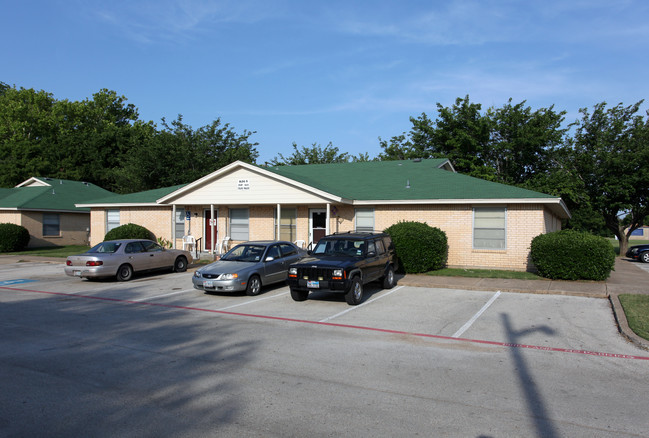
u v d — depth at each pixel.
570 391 5.69
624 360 7.00
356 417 4.92
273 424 4.75
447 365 6.74
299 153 47.00
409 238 16.00
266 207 21.84
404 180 21.12
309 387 5.84
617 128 29.81
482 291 13.20
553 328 8.96
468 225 17.81
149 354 7.35
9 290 14.30
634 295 11.47
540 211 16.78
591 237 14.27
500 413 5.02
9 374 6.39
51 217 33.00
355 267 11.34
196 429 4.65
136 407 5.22
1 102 56.16
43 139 48.88
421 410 5.10
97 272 15.08
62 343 8.04
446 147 34.28
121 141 47.19
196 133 37.72
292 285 11.51
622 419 4.87
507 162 31.98
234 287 12.21
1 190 34.62
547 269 14.52
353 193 19.89
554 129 31.09
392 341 8.09
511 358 7.09
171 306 11.45
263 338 8.30
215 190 20.88
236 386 5.88
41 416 4.98
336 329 8.97
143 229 24.56
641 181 28.50
